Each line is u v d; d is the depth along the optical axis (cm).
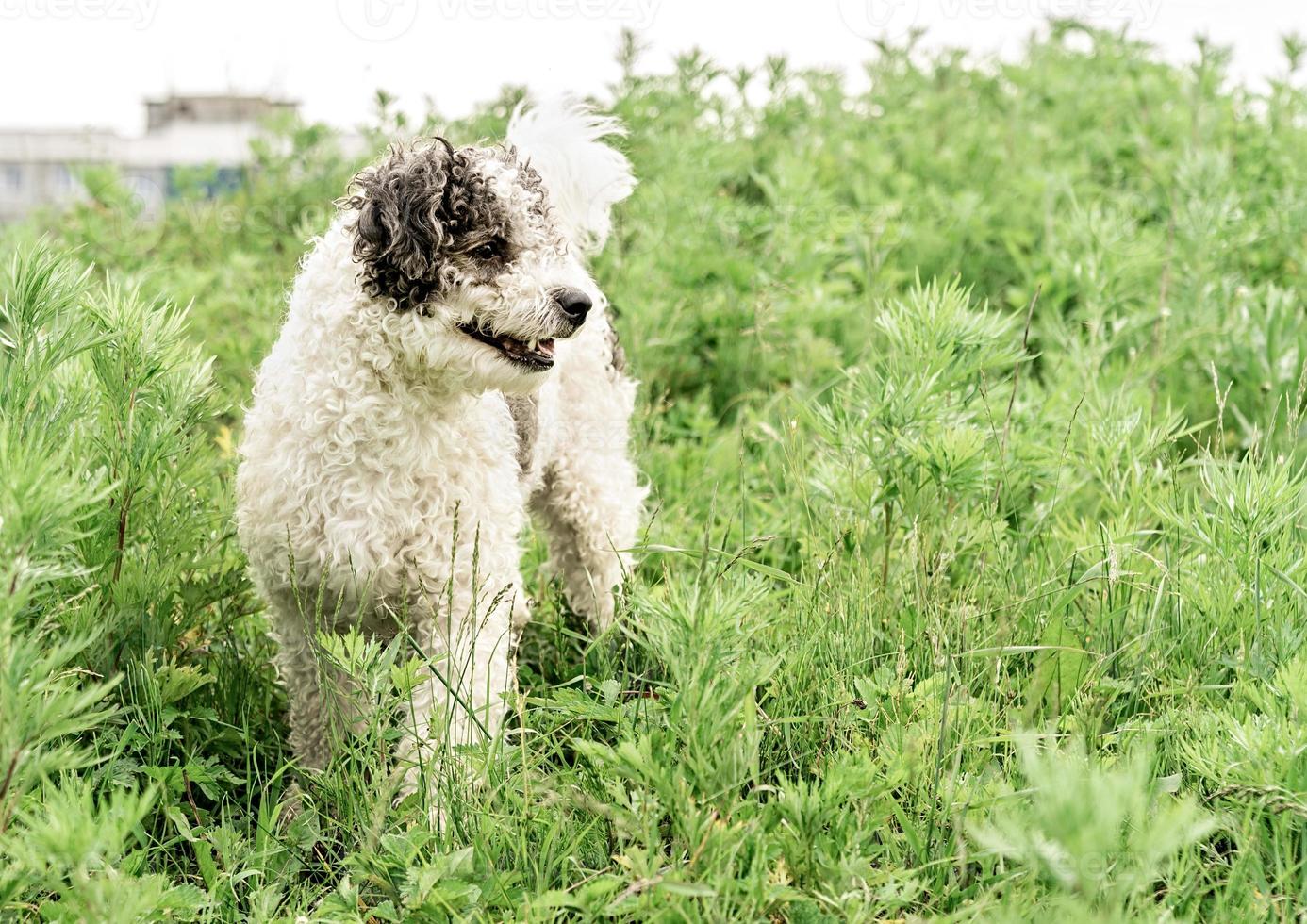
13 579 223
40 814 244
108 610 324
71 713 225
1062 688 321
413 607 340
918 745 274
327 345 318
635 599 280
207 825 303
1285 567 333
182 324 361
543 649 411
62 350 301
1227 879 252
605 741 312
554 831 263
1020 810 249
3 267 343
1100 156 850
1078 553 371
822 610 344
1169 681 324
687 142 704
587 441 443
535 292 318
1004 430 385
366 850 262
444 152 325
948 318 372
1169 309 550
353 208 331
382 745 290
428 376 319
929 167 830
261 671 376
